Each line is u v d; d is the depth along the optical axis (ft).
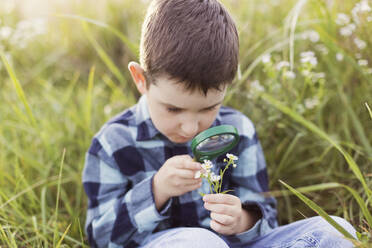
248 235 4.35
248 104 6.38
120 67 8.84
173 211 4.67
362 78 6.19
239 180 4.99
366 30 6.02
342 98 6.07
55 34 9.65
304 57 6.26
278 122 6.21
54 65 9.36
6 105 7.50
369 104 5.85
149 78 3.95
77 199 5.86
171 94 3.76
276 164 6.44
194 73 3.59
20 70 8.80
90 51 9.36
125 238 4.42
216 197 3.97
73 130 6.99
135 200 4.29
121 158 4.63
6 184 6.00
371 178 5.26
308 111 6.27
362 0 6.01
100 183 4.66
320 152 6.35
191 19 3.76
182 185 4.01
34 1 9.98
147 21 4.05
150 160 4.67
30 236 5.28
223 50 3.76
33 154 6.65
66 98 7.64
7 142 6.37
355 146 5.65
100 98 8.13
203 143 3.77
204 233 3.89
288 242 4.20
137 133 4.63
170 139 4.38
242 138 4.97
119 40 9.05
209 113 4.03
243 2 8.59
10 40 8.59
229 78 3.86
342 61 6.60
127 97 7.90
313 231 4.01
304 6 7.78
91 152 4.75
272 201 5.07
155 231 4.66
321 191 5.82
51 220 5.41
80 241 5.28
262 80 7.14
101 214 4.55
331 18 6.32
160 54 3.73
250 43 7.75
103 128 4.84
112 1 9.16
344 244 3.81
